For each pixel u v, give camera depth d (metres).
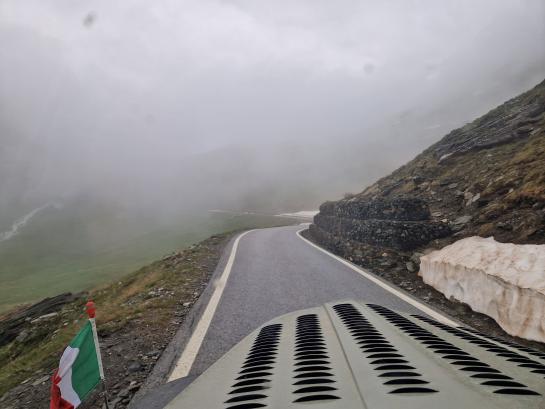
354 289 9.78
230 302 9.14
